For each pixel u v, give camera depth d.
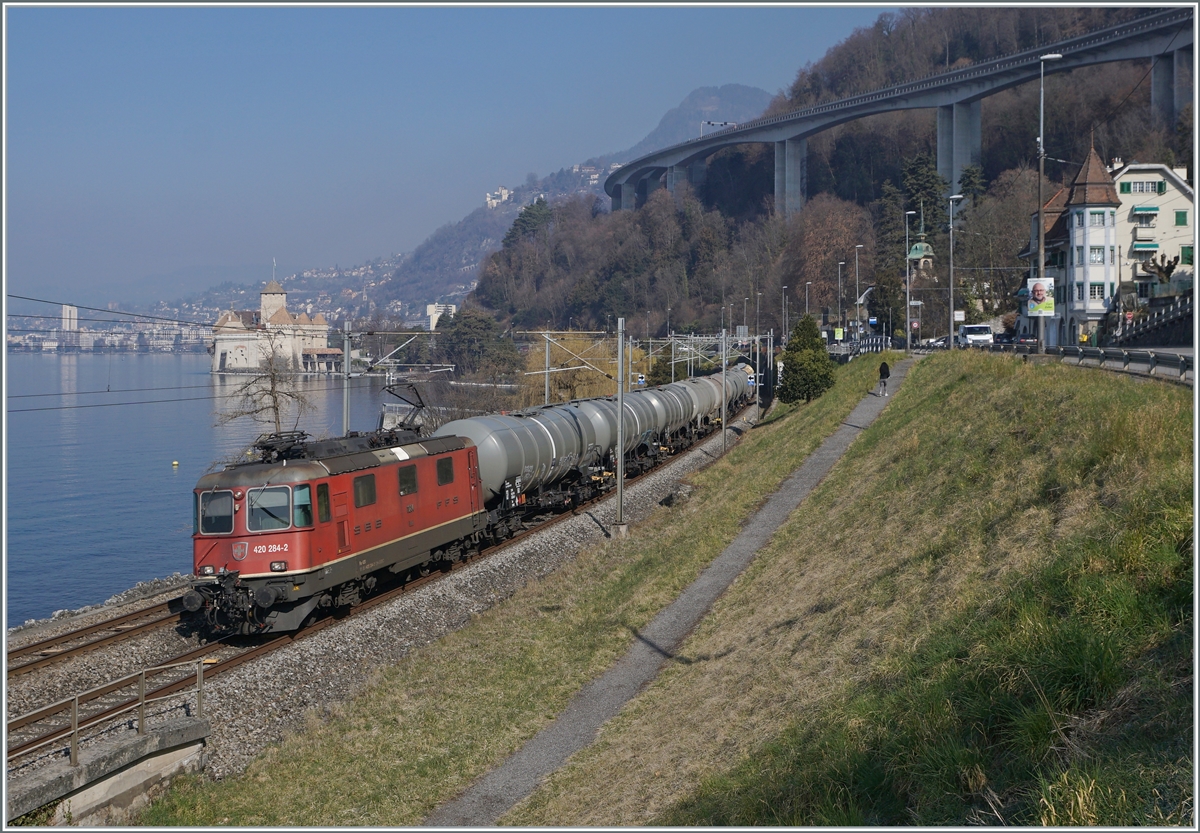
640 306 190.12
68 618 23.45
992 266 101.19
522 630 23.47
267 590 19.89
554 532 32.31
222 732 16.47
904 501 24.69
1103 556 13.38
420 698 19.06
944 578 17.03
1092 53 134.38
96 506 65.31
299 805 14.80
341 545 21.70
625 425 41.53
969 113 156.62
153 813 14.14
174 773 15.20
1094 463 18.66
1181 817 8.09
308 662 19.36
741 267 170.50
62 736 14.31
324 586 21.00
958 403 34.16
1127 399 23.03
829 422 45.03
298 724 17.50
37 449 88.94
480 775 15.98
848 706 13.34
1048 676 11.04
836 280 133.88
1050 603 13.16
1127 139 127.12
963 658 13.04
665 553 29.69
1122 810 8.47
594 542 33.09
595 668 20.48
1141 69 149.50
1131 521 14.32
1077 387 26.92
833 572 21.80
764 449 47.56
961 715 11.48
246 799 14.91
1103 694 10.52
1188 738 9.05
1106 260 70.12
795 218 168.88
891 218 130.00
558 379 76.88
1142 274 70.19
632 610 24.00
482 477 30.12
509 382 89.44
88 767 13.39
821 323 131.88
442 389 82.44
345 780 15.68
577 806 14.05
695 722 16.16
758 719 14.98
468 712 18.52
